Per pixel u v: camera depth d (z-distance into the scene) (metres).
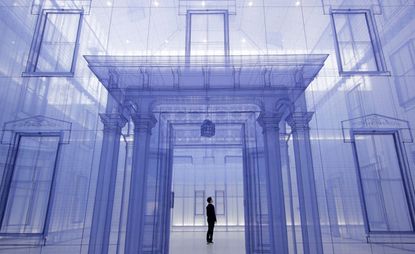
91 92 7.98
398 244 6.70
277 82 7.82
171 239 11.94
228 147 10.80
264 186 7.75
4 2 8.61
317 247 6.65
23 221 6.99
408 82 8.02
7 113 7.77
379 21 8.70
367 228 6.85
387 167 7.36
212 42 8.92
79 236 6.89
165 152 8.65
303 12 9.10
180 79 7.90
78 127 7.73
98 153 7.54
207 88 7.87
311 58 7.67
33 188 7.25
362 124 7.68
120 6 9.09
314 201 7.00
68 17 8.81
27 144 7.57
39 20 8.66
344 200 7.10
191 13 9.25
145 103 7.85
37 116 7.80
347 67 8.29
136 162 7.51
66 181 7.34
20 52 8.31
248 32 9.03
